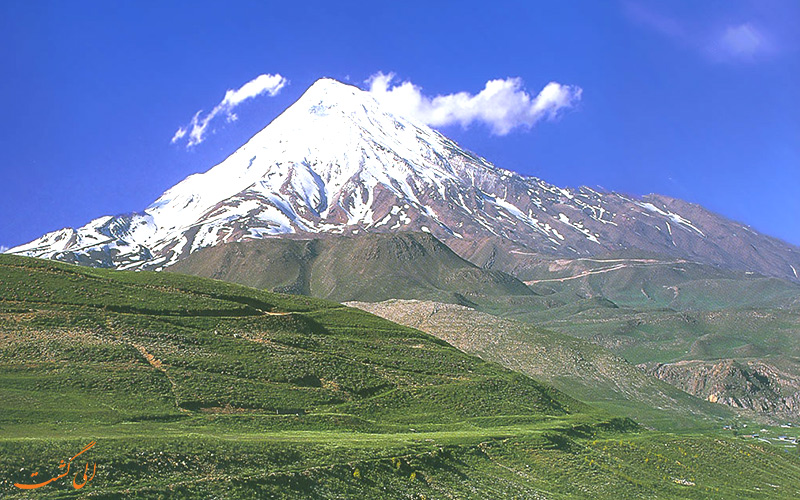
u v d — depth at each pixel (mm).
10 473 59406
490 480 91750
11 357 95750
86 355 99938
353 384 116875
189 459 70125
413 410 116438
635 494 100312
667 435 143500
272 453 76500
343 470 78750
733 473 126188
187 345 113688
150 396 93500
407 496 79000
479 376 139875
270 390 106188
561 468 102750
